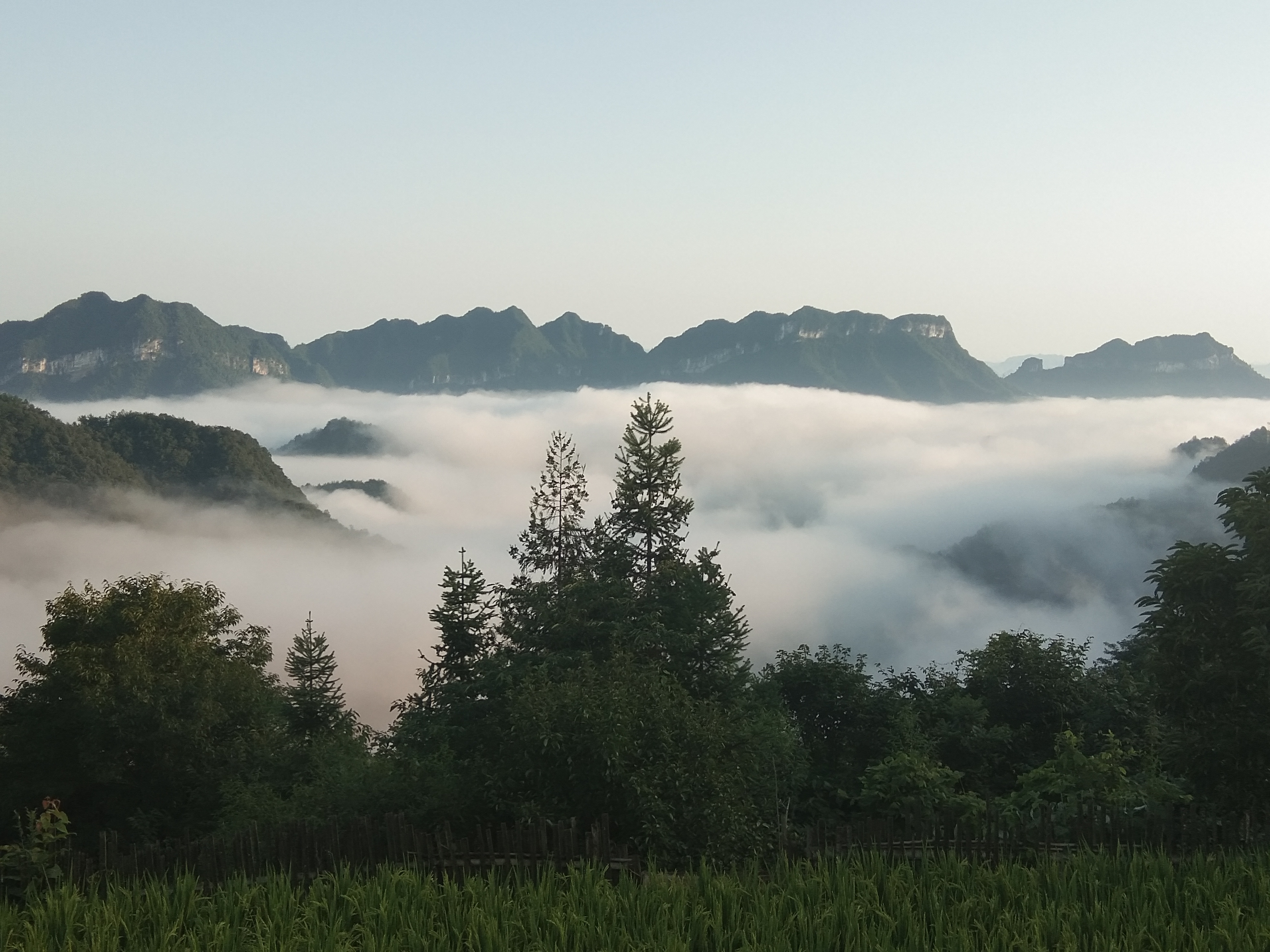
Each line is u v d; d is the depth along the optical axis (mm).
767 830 17906
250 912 11625
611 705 16547
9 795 33250
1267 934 10461
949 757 31656
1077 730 32438
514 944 10734
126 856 13641
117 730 32688
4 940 10867
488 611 28156
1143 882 12070
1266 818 14938
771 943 10648
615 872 13586
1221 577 17000
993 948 10477
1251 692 16797
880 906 11461
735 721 21516
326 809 18719
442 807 17141
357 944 10977
